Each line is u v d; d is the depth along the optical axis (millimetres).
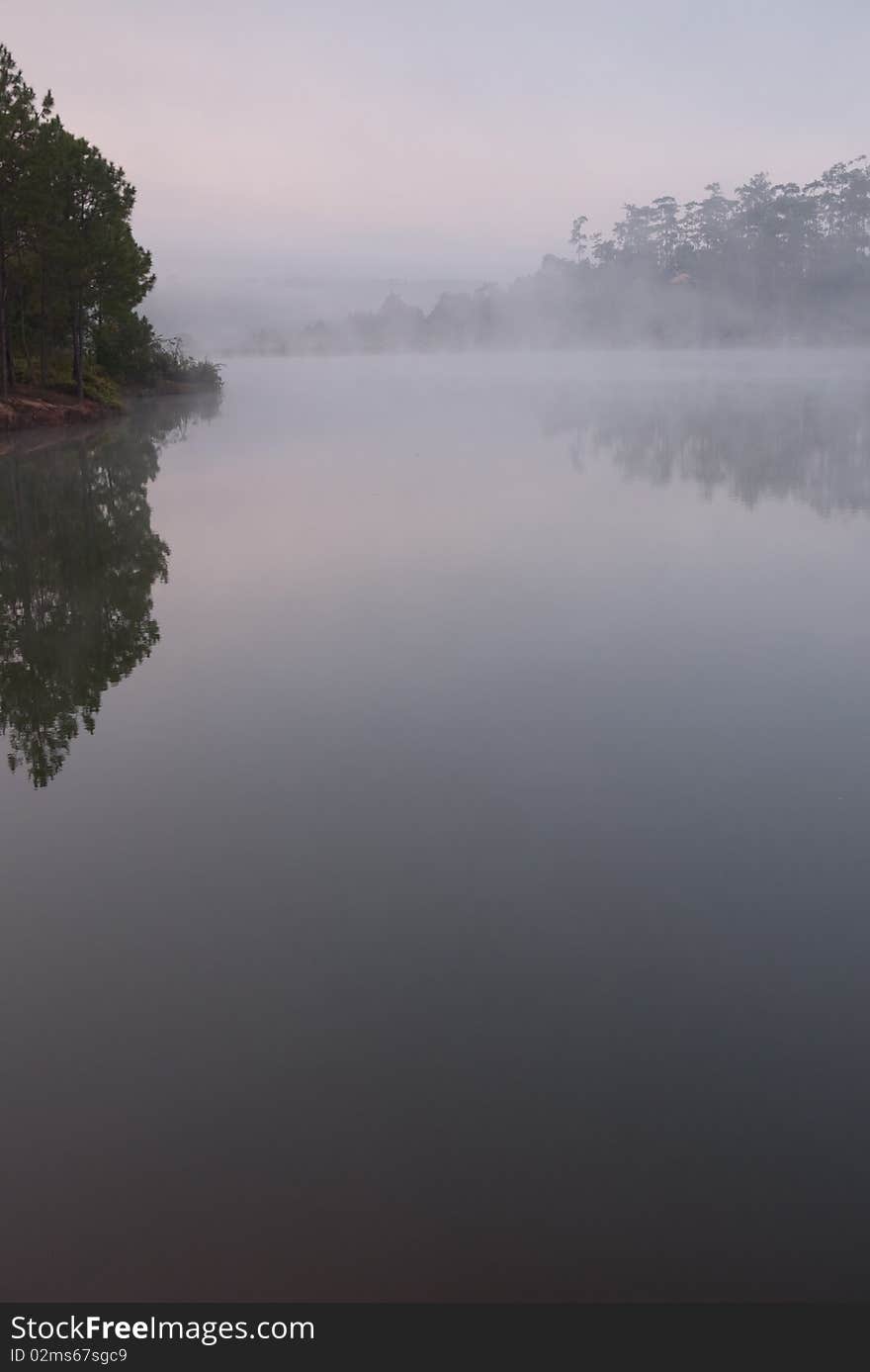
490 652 7242
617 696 6238
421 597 8922
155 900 3912
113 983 3373
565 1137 2643
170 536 12156
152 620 8305
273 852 4301
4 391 32125
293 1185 2502
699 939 3584
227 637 7766
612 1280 2246
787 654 7062
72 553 11305
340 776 5094
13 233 31766
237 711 6090
